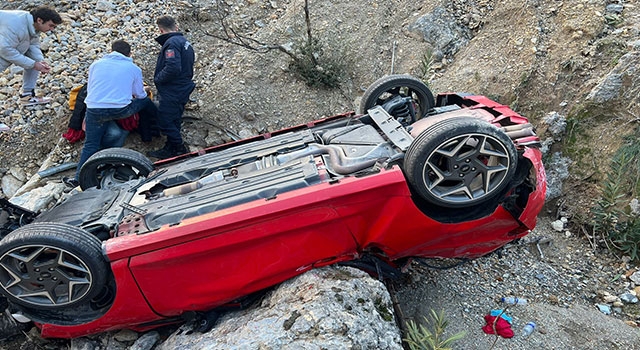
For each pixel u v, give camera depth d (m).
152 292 3.58
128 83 5.58
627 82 5.60
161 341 4.04
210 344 3.50
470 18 7.18
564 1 6.53
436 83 6.74
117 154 4.75
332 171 3.81
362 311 3.41
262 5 7.87
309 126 4.82
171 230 3.41
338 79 6.99
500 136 3.51
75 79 6.71
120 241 3.44
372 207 3.57
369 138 4.12
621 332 4.20
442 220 3.77
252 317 3.62
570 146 5.74
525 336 4.09
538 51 6.24
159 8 7.64
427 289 4.56
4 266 3.55
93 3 7.76
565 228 5.53
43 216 4.14
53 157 6.12
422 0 7.43
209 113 6.61
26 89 6.41
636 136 5.36
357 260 3.98
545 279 4.88
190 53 5.82
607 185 5.22
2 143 6.27
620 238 5.17
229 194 3.71
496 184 3.66
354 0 7.65
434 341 3.45
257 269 3.59
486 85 6.36
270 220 3.44
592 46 6.02
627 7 6.30
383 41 7.31
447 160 3.54
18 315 3.99
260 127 6.67
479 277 4.77
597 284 4.91
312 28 7.36
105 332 4.10
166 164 4.84
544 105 6.00
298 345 3.16
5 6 7.58
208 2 7.77
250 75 6.94
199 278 3.58
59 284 3.60
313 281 3.59
